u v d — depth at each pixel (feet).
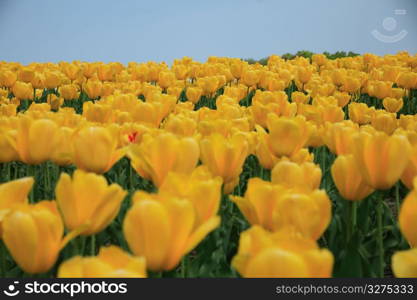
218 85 32.50
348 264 7.79
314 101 20.12
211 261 8.90
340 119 16.21
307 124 10.55
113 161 8.41
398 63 46.37
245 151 8.50
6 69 35.78
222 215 10.43
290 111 17.04
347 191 7.92
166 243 4.79
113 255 4.15
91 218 5.84
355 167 7.75
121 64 43.47
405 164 7.20
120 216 11.36
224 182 8.48
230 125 12.17
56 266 8.55
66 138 9.62
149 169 7.64
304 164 8.13
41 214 5.10
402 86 32.37
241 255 4.18
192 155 7.54
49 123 9.14
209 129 11.82
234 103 18.58
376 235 10.73
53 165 14.33
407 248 11.05
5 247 8.43
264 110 15.55
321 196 5.87
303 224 5.66
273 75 32.14
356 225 10.50
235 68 34.04
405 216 5.78
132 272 3.84
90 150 8.04
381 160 7.14
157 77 36.22
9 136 9.35
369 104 35.88
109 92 29.14
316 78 34.47
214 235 9.06
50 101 29.89
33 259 5.15
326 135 10.89
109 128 8.60
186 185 5.97
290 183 7.51
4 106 19.24
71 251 8.52
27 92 28.17
